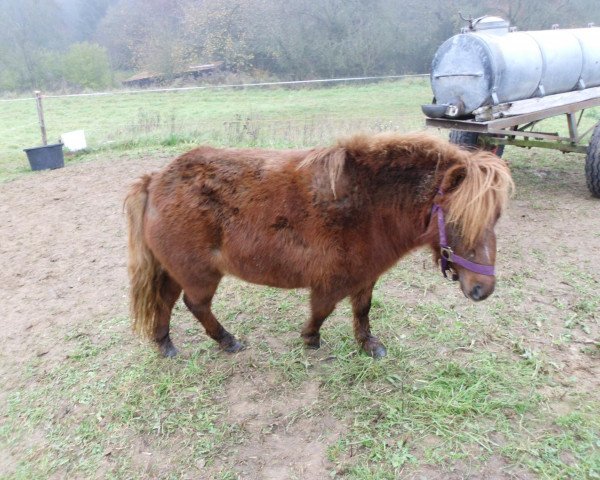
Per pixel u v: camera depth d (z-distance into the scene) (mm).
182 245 3031
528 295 3945
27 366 3580
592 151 5555
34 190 7953
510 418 2762
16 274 5062
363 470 2514
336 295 2967
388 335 3557
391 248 2822
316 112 15188
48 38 30547
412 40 25641
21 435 2971
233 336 3576
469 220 2307
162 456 2727
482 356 3248
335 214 2721
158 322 3428
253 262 2965
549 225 5207
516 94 5352
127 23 33594
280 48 26297
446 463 2521
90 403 3152
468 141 6535
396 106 15945
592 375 3037
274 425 2867
